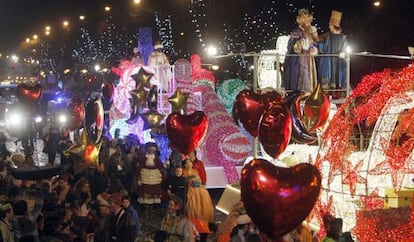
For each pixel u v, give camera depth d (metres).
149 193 16.19
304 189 6.46
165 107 20.25
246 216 9.00
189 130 11.30
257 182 6.45
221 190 17.67
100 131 15.03
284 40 16.69
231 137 17.12
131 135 19.53
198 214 12.84
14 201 10.98
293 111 11.19
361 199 10.19
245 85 20.20
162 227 9.91
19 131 24.41
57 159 24.20
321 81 16.02
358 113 10.11
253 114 10.77
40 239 9.25
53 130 21.67
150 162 16.31
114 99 22.03
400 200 9.65
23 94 17.20
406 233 8.59
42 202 11.02
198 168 14.09
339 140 9.99
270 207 6.46
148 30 22.95
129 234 9.73
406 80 9.64
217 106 17.75
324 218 8.38
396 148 9.81
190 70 18.73
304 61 15.32
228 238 9.80
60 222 9.16
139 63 22.33
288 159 12.78
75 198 11.54
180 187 13.26
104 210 10.00
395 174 9.88
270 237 6.77
